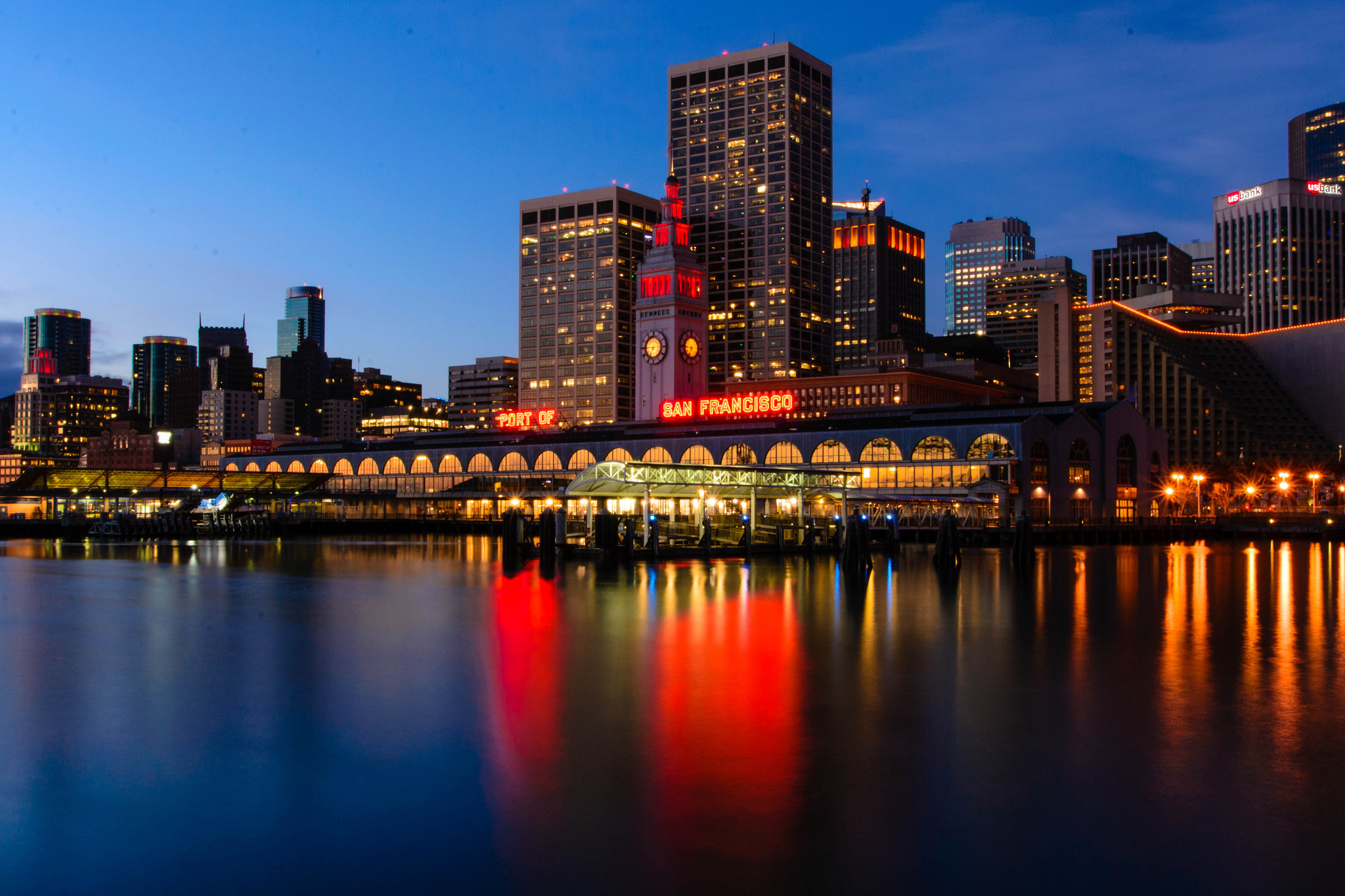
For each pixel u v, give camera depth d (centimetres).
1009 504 13312
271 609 5494
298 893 1756
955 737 2670
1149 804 2156
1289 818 2080
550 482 17738
